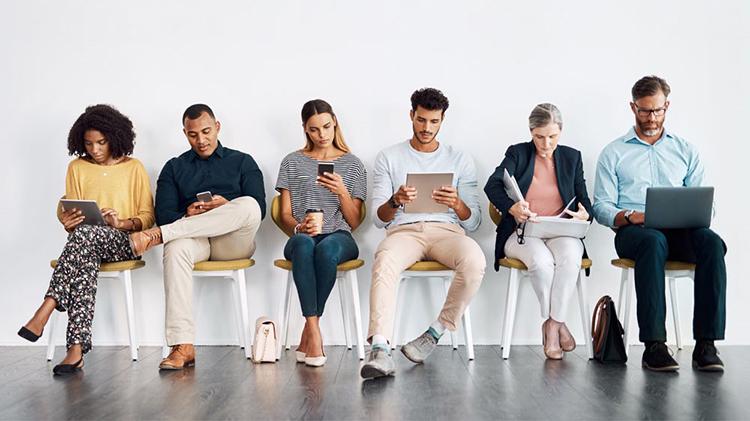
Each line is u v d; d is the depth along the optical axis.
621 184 3.83
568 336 3.59
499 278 4.04
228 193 3.87
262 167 4.10
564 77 4.06
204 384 3.00
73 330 3.32
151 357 3.67
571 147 4.04
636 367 3.36
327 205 3.80
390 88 4.07
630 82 4.06
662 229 3.58
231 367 3.38
